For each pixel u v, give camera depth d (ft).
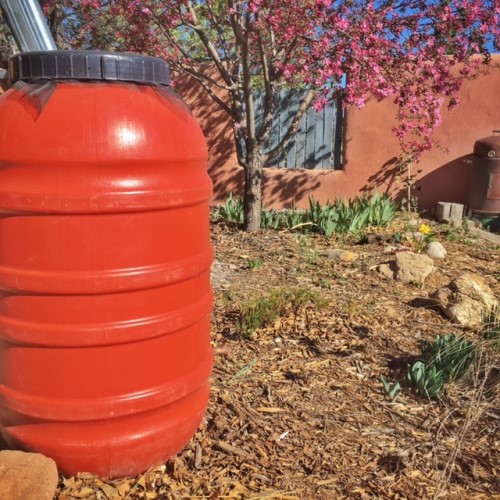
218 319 14.67
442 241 24.06
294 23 18.35
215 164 31.50
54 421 7.96
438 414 10.77
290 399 11.07
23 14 8.89
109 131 7.22
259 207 24.49
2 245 7.54
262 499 8.34
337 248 21.83
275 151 24.88
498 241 25.25
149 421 8.29
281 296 15.39
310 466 9.20
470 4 18.78
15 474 7.56
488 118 28.73
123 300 7.63
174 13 21.77
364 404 11.03
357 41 17.79
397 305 16.17
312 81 19.80
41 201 7.20
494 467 9.39
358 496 8.59
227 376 11.78
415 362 12.58
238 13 20.56
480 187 27.71
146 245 7.62
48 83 7.39
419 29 19.53
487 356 12.09
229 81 23.81
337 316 14.93
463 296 15.53
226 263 19.84
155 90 7.83
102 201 7.25
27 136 7.20
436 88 19.83
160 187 7.56
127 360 7.84
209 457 9.22
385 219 25.27
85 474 8.31
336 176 30.45
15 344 7.79
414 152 28.45
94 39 25.70
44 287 7.41
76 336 7.54
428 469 9.28
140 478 8.52
